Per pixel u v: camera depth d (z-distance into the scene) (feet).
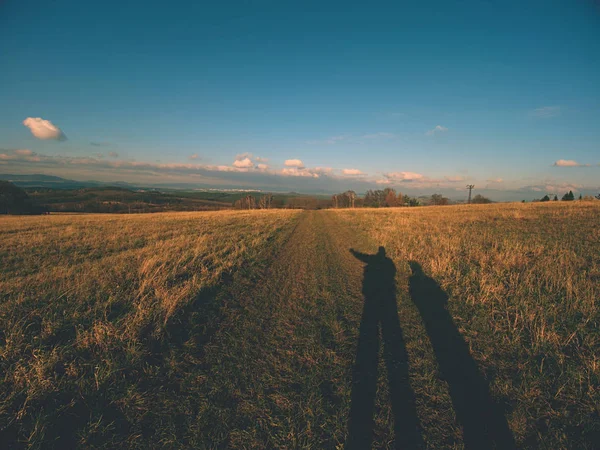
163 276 21.20
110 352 11.32
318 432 8.14
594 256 22.38
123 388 9.76
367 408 8.88
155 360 11.51
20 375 9.69
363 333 13.61
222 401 9.31
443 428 8.09
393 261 28.02
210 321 15.11
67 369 10.23
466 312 15.34
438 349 11.95
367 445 7.68
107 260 27.25
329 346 12.53
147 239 42.91
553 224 41.55
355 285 21.21
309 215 123.34
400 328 13.97
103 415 8.70
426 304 16.81
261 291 20.18
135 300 16.51
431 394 9.34
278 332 13.93
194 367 11.09
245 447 7.72
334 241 43.16
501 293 17.01
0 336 12.62
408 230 45.29
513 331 12.79
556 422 8.09
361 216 90.79
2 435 7.88
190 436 8.07
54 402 9.02
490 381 9.83
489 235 35.40
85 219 94.68
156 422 8.52
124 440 7.92
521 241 30.53
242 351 12.22
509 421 8.21
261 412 8.86
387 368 10.79
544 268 20.47
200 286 19.66
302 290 20.30
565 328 12.55
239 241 40.88
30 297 16.98
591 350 10.83
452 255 26.55
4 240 42.14
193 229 56.34
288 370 10.85
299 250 35.81
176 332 13.75
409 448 7.55
